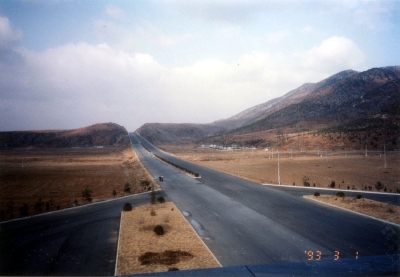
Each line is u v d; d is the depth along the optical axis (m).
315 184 41.47
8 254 17.11
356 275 3.95
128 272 14.42
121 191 41.09
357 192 34.47
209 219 24.22
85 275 14.12
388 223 22.06
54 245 18.62
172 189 38.59
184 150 125.12
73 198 36.41
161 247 17.88
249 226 22.12
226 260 15.86
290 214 25.28
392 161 63.41
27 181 49.66
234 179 46.53
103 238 19.86
